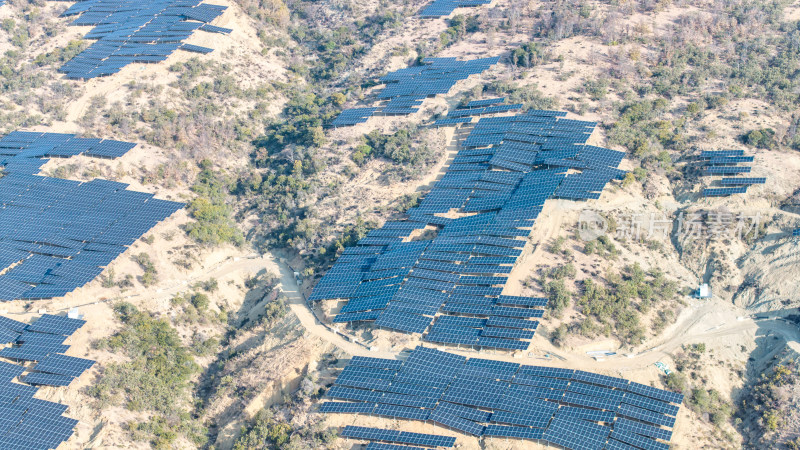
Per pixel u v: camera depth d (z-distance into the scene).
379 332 145.25
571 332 140.62
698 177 169.75
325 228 173.50
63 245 163.38
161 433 131.75
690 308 148.88
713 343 141.88
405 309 146.75
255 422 135.75
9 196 177.25
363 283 155.25
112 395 134.25
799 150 172.62
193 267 165.75
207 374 149.25
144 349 144.25
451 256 155.62
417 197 175.25
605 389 130.00
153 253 164.50
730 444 127.88
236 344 154.88
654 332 142.75
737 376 138.12
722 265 154.25
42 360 137.75
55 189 179.25
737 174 168.62
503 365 135.00
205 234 171.25
